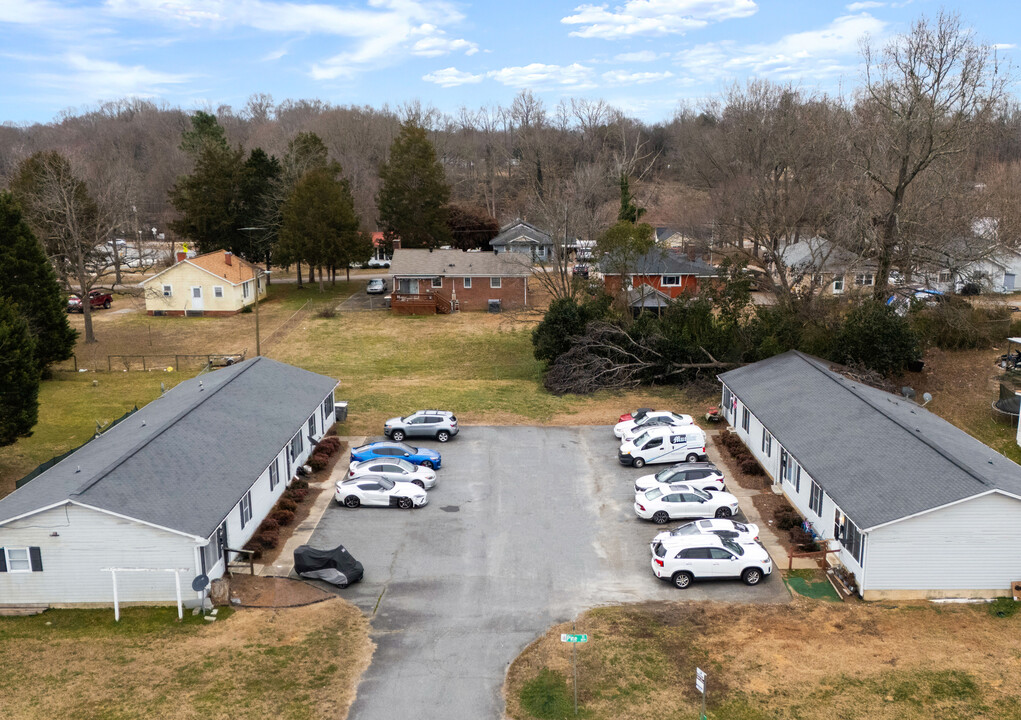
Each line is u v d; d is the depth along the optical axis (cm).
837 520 2478
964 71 4066
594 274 5962
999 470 2417
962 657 1961
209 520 2278
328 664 1966
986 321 4831
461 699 1825
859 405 3002
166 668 1933
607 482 3238
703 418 4075
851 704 1783
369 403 4378
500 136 16438
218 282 6788
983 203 4934
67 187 6231
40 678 1884
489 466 3428
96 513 2177
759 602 2280
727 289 4753
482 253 7269
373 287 7712
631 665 1952
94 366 5159
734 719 1745
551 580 2428
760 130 7362
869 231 4378
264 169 7969
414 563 2545
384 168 8350
